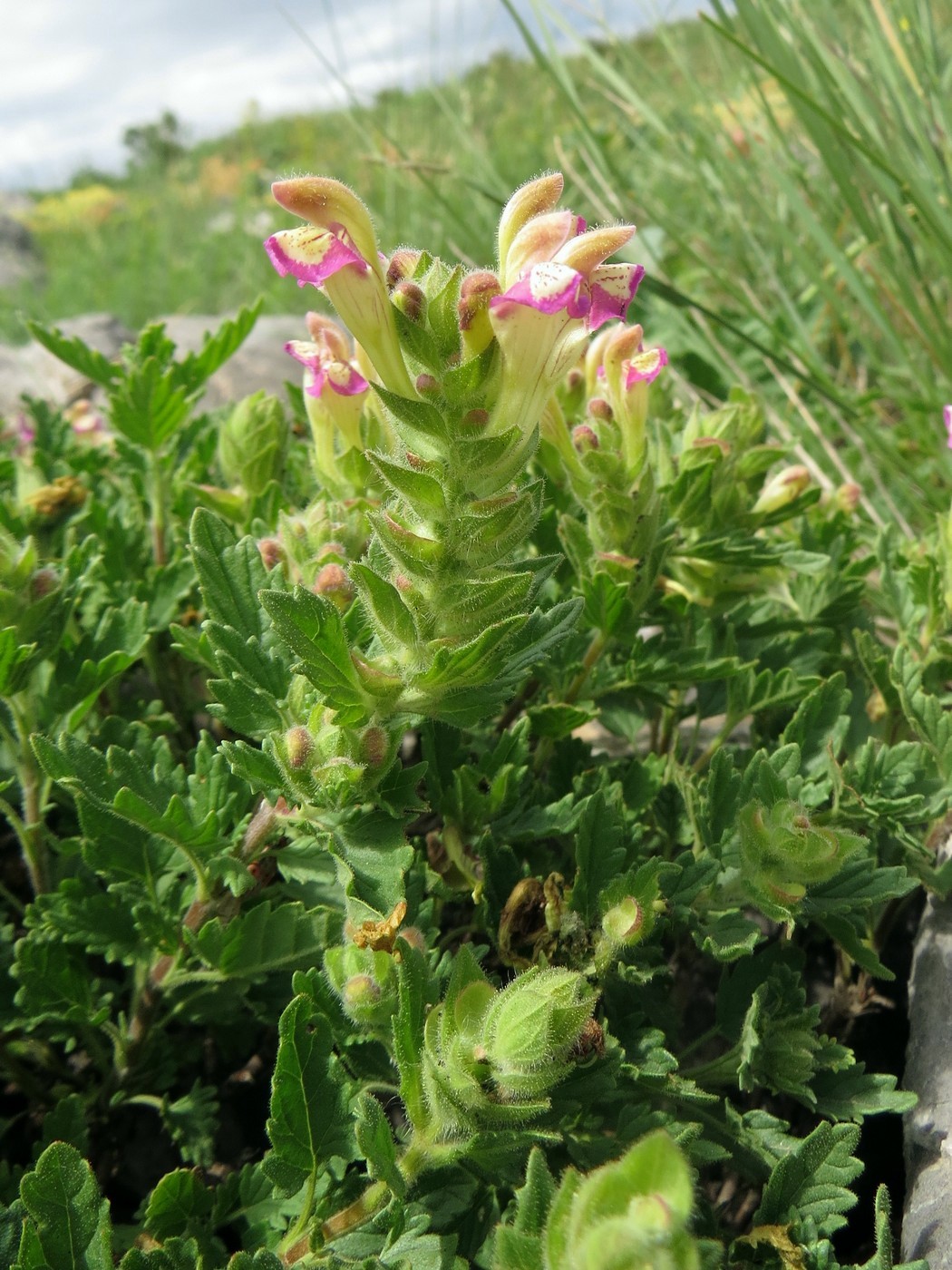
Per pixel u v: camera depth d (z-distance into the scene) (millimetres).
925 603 179
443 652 102
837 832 126
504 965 157
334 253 102
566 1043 96
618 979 137
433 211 433
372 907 108
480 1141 103
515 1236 88
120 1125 151
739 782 144
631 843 144
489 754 150
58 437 245
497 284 99
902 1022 169
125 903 140
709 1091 149
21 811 172
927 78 285
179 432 226
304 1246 109
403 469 100
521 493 104
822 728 160
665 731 188
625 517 154
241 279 775
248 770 112
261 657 127
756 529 190
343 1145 109
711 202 353
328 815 116
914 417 290
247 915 131
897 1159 153
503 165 561
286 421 185
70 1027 148
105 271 938
